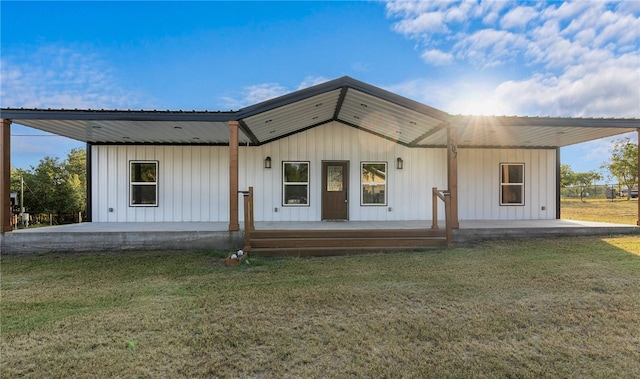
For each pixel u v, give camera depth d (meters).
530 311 3.57
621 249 6.55
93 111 6.98
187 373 2.47
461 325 3.23
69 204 23.06
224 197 10.22
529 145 10.86
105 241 7.08
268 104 6.99
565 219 10.91
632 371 2.46
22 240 6.95
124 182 10.11
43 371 2.49
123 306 3.81
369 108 8.08
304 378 2.40
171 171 10.19
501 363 2.57
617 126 7.90
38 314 3.60
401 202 10.47
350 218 10.30
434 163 10.62
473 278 4.77
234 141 7.09
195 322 3.34
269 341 2.94
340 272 5.21
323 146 10.31
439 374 2.44
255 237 7.16
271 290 4.32
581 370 2.47
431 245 7.05
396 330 3.13
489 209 10.85
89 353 2.75
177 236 7.16
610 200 23.11
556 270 5.11
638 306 3.68
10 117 6.94
